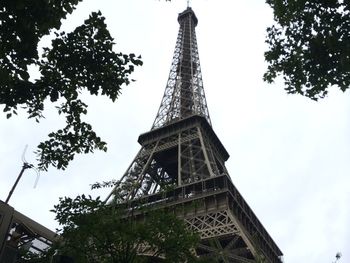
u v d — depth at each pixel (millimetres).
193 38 151125
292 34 24656
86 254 29609
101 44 20938
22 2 18109
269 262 70875
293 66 24484
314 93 24609
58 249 30062
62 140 22984
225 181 71750
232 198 69125
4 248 32906
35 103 21172
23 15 18812
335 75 23594
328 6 23125
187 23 161125
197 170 82625
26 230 41188
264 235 79938
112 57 21203
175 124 100875
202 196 69812
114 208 31922
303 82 24625
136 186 35281
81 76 21344
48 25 19594
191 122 99438
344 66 22656
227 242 62531
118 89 21781
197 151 91625
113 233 29859
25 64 20031
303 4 23406
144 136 103875
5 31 18922
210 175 78000
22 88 20406
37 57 20047
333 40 22828
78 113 22531
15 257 33094
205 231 62188
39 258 30453
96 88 21609
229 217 63219
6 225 34188
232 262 52594
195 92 121312
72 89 21516
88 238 30234
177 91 122938
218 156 100812
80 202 30797
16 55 19781
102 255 29734
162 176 97250
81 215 29828
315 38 23422
